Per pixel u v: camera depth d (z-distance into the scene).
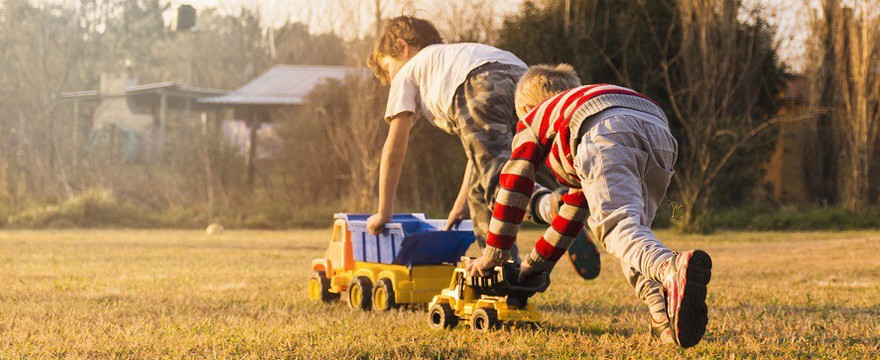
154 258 8.84
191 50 44.62
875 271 7.74
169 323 3.94
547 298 5.23
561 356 3.04
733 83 18.03
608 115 2.86
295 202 18.62
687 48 16.62
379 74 4.60
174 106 30.39
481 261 3.40
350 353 3.14
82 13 34.31
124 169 20.48
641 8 18.42
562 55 18.75
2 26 28.14
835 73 18.81
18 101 24.41
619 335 3.56
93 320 4.08
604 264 8.70
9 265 7.73
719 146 17.55
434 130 18.58
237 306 4.71
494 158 3.91
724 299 5.23
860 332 3.71
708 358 3.01
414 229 4.86
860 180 18.06
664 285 2.53
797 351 3.16
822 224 17.30
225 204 18.19
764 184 19.47
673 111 18.19
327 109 19.30
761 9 17.59
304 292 5.57
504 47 18.72
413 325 3.93
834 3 18.50
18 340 3.40
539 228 16.62
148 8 44.53
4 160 18.84
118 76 34.97
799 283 6.52
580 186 3.06
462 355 3.13
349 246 4.95
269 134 21.45
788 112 20.03
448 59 4.11
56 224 16.33
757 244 12.46
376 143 17.73
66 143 21.95
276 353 3.11
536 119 3.07
